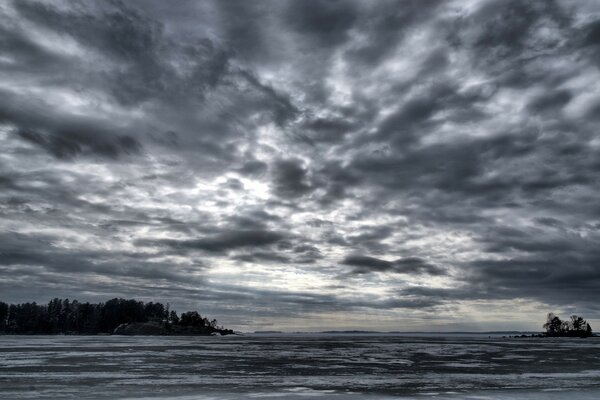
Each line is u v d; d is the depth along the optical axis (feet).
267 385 122.93
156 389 113.60
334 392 110.32
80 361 209.56
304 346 452.76
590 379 142.10
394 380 137.39
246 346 438.81
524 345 500.74
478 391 113.19
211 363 202.80
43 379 134.72
